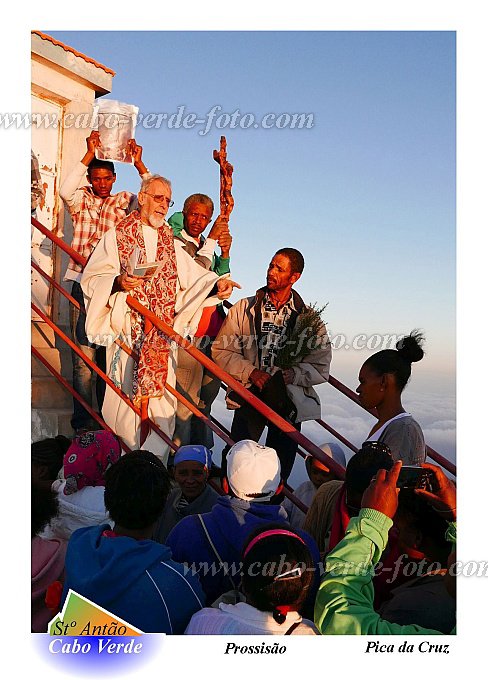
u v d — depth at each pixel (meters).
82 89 5.91
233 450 2.53
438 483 2.16
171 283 4.11
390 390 2.99
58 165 5.85
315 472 3.22
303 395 4.09
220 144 4.59
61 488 2.80
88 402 4.46
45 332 5.13
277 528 2.09
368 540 1.97
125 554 2.21
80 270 4.66
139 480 2.27
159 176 4.14
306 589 2.02
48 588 2.38
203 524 2.47
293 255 4.07
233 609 2.07
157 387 3.77
